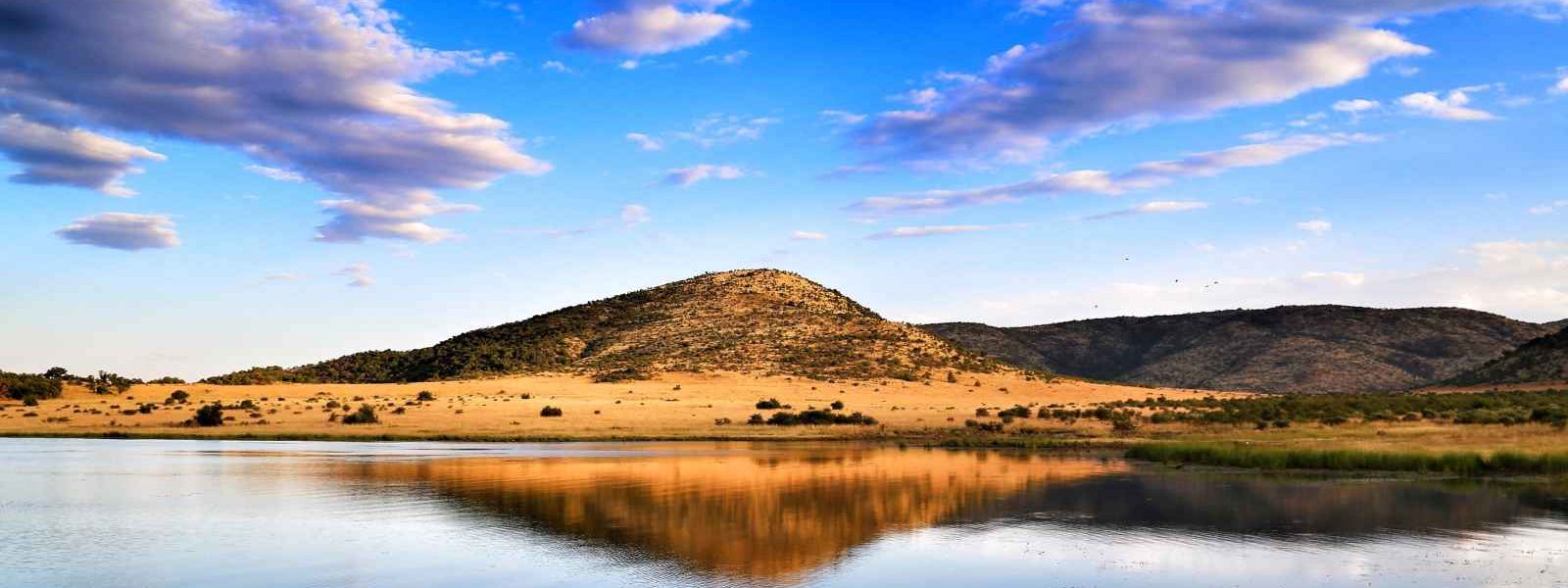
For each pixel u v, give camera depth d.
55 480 46.47
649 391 121.75
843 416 94.38
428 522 33.41
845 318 181.50
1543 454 47.81
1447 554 27.41
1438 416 88.19
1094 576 25.06
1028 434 84.81
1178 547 28.64
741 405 108.69
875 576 25.23
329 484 44.31
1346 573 25.14
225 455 62.69
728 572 25.70
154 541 30.38
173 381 133.62
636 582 24.80
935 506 37.06
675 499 39.06
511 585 24.48
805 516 34.44
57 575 25.73
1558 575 24.73
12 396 108.62
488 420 92.50
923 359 156.38
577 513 35.34
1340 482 44.16
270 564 26.97
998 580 24.72
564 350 171.12
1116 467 52.22
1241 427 84.56
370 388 125.44
